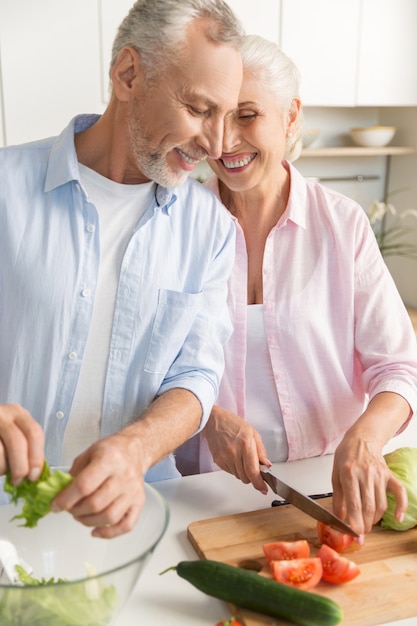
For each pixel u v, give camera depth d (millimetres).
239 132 1317
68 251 1151
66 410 1192
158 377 1217
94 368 1194
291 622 871
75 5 2420
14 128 2461
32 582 837
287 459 1470
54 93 2473
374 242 1451
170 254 1225
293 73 1345
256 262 1463
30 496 782
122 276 1180
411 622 886
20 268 1144
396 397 1289
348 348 1453
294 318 1417
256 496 1210
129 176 1181
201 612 905
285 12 2666
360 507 1060
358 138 3135
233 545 1027
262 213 1439
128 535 892
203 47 988
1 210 1148
